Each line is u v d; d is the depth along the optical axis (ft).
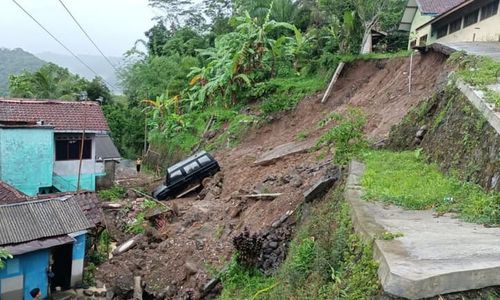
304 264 20.74
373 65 57.88
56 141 56.34
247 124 66.49
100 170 63.52
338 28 66.85
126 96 140.77
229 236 37.19
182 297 32.96
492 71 30.30
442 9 76.33
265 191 40.45
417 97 40.86
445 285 12.57
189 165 57.16
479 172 22.04
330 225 22.22
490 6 57.21
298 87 65.67
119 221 51.88
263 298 24.56
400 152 32.48
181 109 94.38
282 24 73.05
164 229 45.19
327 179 30.32
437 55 44.47
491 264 13.25
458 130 26.40
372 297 13.44
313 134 50.93
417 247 14.88
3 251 31.09
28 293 34.58
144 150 110.83
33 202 38.09
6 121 51.42
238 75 75.00
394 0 76.02
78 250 38.68
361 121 35.83
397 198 21.26
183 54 125.59
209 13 139.03
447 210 19.80
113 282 38.11
